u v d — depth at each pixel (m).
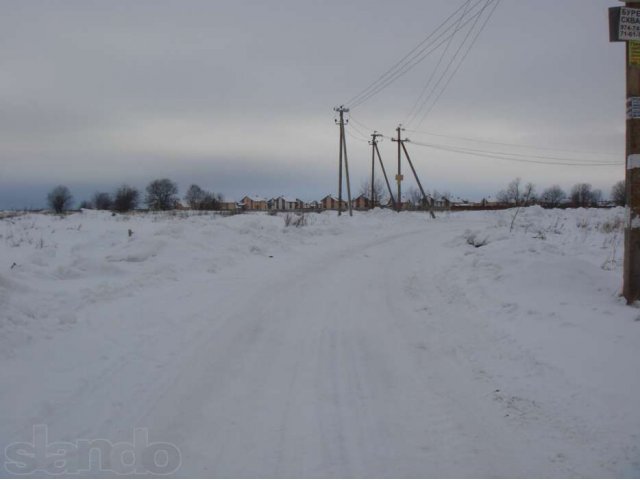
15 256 13.56
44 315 7.25
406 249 17.67
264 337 7.03
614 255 11.71
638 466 3.67
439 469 3.73
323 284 10.95
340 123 39.59
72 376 5.45
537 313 7.01
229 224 18.05
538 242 11.98
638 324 6.10
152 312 8.02
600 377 4.92
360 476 3.63
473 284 9.28
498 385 5.19
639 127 6.96
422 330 7.38
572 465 3.74
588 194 87.94
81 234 20.61
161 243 12.83
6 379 5.27
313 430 4.35
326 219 32.56
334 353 6.38
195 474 3.67
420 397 5.03
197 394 5.08
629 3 7.08
